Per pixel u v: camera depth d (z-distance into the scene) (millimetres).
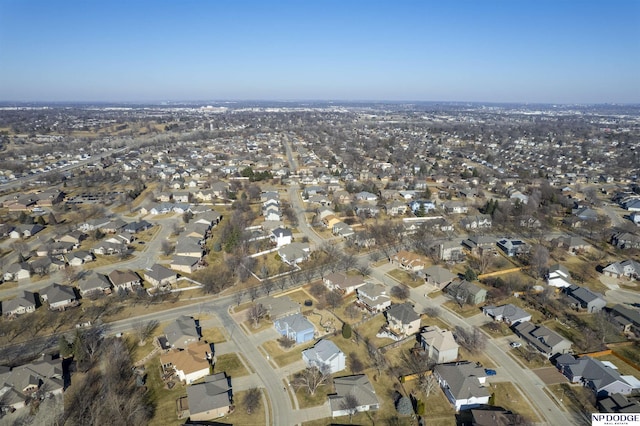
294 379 57750
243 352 63938
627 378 57344
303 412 52188
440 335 63250
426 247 103312
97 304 77562
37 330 69312
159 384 56781
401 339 67250
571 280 86688
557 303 78188
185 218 124812
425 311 75938
